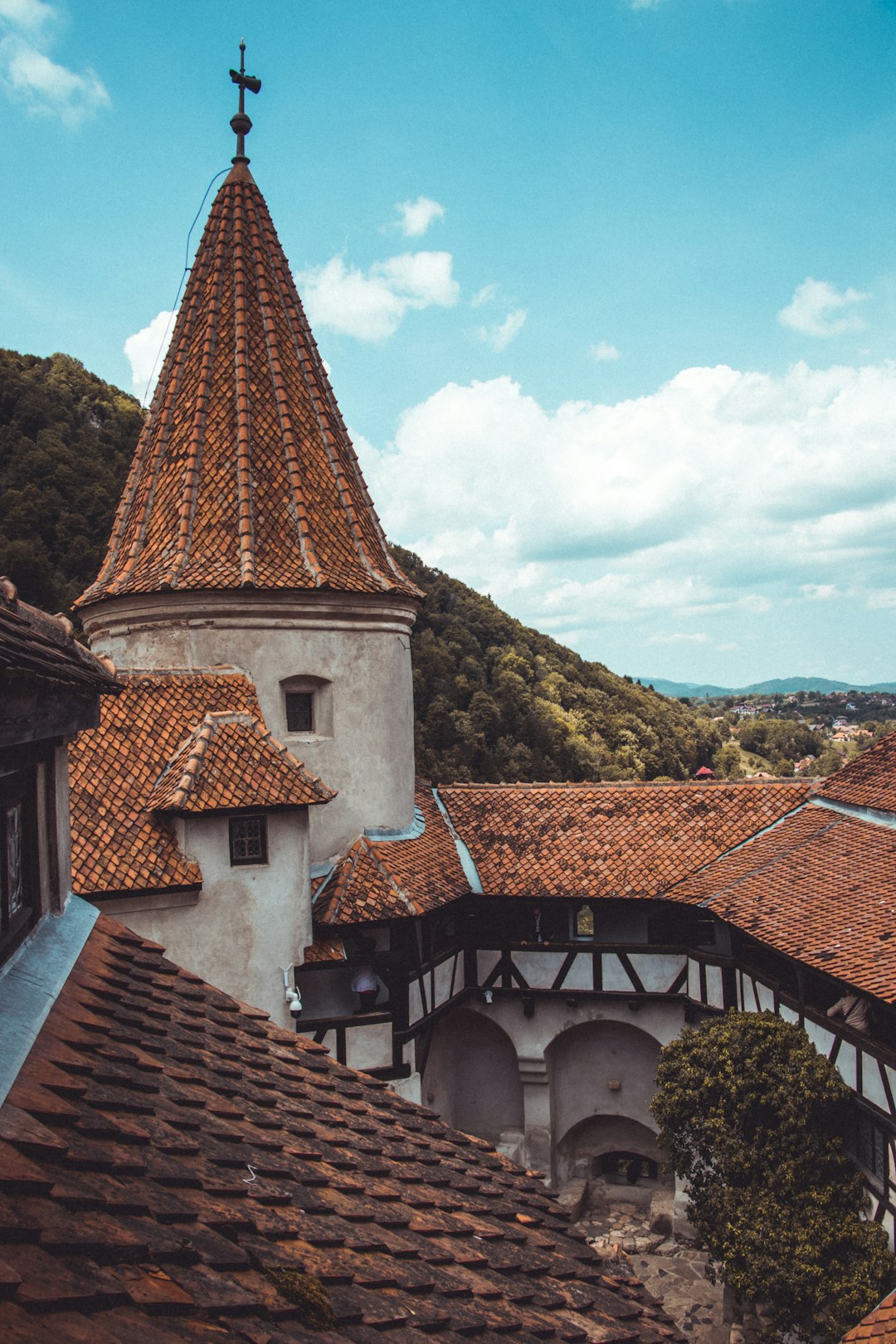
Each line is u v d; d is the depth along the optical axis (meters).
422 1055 22.83
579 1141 27.34
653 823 26.88
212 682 21.19
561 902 24.95
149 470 23.27
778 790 27.42
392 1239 5.73
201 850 18.41
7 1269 3.09
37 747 6.91
